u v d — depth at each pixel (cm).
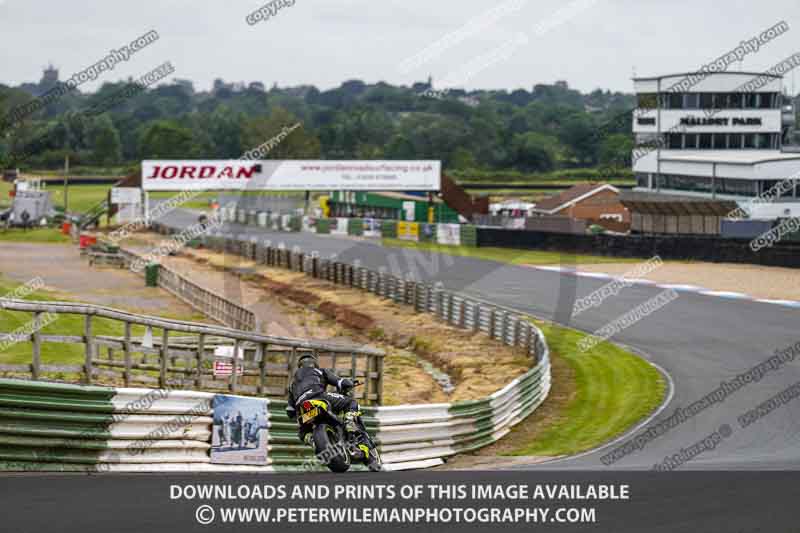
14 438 2203
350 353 3734
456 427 3488
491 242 12656
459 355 5984
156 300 8400
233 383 3269
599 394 4678
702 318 6688
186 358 3198
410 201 16188
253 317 5884
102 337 2808
